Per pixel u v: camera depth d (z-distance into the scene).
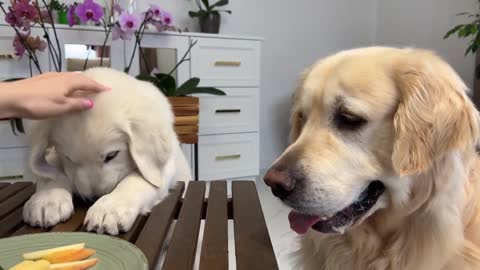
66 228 0.85
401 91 0.91
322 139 0.95
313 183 0.89
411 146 0.87
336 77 0.94
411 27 3.56
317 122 0.98
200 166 2.74
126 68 2.32
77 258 0.66
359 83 0.91
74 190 1.02
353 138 0.92
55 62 2.30
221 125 2.77
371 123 0.91
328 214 0.91
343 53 1.04
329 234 1.02
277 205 2.56
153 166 1.00
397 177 0.91
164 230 0.84
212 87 2.50
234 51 2.73
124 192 0.93
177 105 2.22
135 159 0.96
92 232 0.84
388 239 0.98
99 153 0.93
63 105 0.86
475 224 0.96
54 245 0.72
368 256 1.00
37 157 0.97
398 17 3.68
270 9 3.46
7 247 0.71
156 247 0.76
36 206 0.88
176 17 3.13
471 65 2.99
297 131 1.12
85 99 0.90
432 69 0.92
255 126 2.88
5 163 2.20
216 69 2.70
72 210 0.92
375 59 0.94
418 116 0.88
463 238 0.94
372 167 0.92
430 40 3.38
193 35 2.59
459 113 0.90
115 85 1.00
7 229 0.87
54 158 1.00
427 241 0.93
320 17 3.69
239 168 2.87
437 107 0.89
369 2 3.89
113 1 2.66
